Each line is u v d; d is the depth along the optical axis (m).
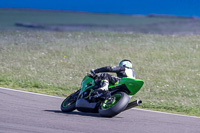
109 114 23.42
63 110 26.17
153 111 30.30
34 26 184.88
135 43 92.62
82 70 59.00
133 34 113.06
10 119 20.39
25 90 38.16
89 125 20.66
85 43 89.56
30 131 17.94
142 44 91.44
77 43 89.19
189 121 26.16
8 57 66.06
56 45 84.88
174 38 106.19
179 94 44.59
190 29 183.88
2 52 71.25
